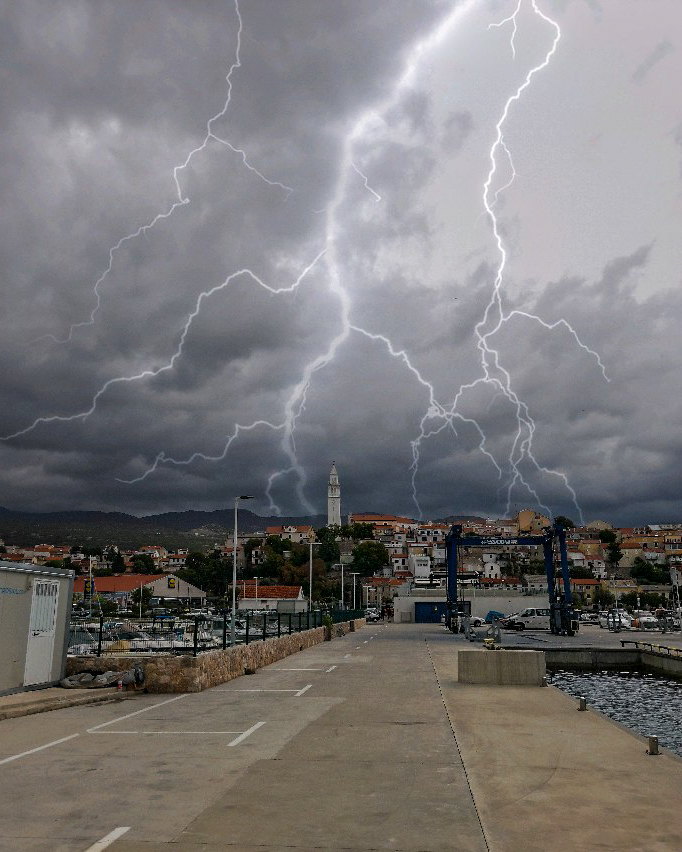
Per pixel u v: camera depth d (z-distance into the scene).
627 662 43.72
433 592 90.44
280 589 125.38
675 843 6.16
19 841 6.15
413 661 27.16
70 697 15.27
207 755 9.83
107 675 17.14
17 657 15.80
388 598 157.12
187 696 16.64
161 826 6.59
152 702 15.61
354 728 12.09
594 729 12.05
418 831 6.47
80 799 7.54
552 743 10.80
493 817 6.92
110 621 39.62
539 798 7.64
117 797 7.62
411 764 9.27
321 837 6.29
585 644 48.25
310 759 9.57
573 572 176.38
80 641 23.88
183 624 39.59
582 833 6.44
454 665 25.28
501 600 83.94
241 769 8.96
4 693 15.27
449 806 7.30
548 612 67.62
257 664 23.88
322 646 37.69
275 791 7.87
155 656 18.06
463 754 9.95
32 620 16.45
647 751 10.20
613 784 8.27
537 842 6.18
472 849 6.00
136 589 125.56
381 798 7.59
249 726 12.30
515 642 49.88
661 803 7.46
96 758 9.65
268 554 175.38
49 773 8.76
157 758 9.63
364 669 23.70
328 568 179.00
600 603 149.38
